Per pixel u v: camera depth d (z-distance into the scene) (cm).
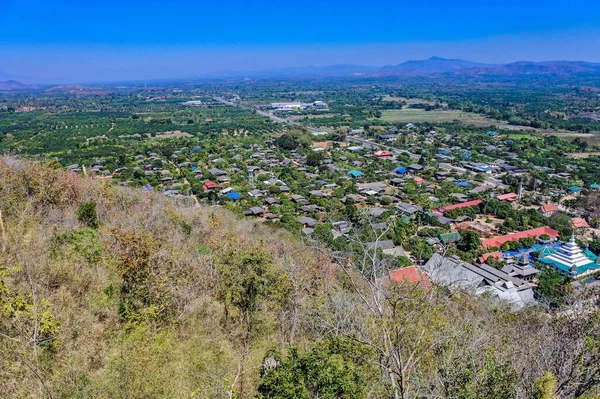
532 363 856
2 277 1098
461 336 891
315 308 1214
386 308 805
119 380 928
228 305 1395
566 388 753
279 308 1354
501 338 1062
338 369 858
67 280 1277
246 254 1414
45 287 1200
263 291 1356
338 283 1497
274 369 930
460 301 1347
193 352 1133
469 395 706
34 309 965
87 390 888
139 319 1178
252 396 948
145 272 1288
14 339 916
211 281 1477
